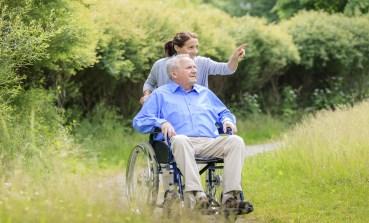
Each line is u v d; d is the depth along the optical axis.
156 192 15.20
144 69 32.34
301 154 24.14
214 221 14.52
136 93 35.00
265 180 22.52
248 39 41.50
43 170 18.41
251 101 42.59
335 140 24.08
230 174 14.75
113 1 32.12
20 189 14.09
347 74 49.38
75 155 23.33
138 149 16.28
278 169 23.94
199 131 15.65
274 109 45.41
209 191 15.34
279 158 24.77
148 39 32.72
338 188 20.39
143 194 15.85
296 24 47.31
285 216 16.89
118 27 30.20
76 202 12.94
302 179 22.20
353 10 52.44
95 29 26.88
